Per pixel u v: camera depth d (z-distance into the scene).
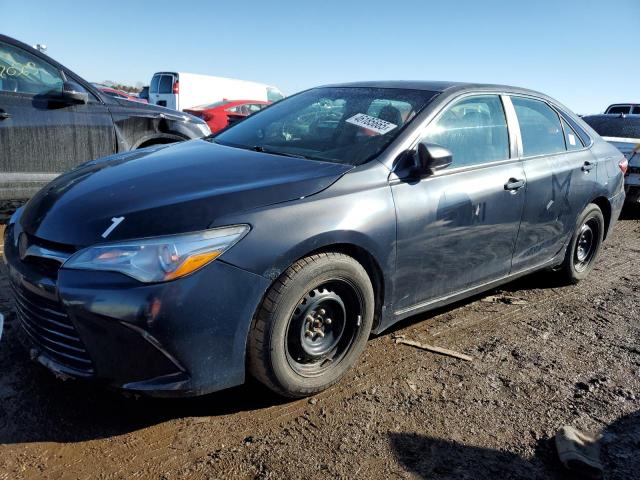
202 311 2.29
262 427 2.56
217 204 2.45
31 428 2.43
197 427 2.54
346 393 2.89
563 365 3.38
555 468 2.43
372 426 2.62
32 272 2.44
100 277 2.22
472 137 3.54
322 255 2.63
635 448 2.61
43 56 5.18
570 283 4.82
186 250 2.26
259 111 4.16
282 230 2.48
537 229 4.00
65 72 5.33
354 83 4.00
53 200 2.71
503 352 3.49
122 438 2.43
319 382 2.79
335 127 3.40
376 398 2.86
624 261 5.93
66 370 2.38
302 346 2.67
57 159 5.27
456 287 3.48
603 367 3.39
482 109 3.69
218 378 2.41
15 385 2.73
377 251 2.84
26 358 2.98
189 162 3.01
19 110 4.98
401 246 2.97
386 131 3.20
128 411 2.62
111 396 2.71
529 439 2.62
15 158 5.02
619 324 4.10
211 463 2.30
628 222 8.23
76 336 2.31
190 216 2.36
